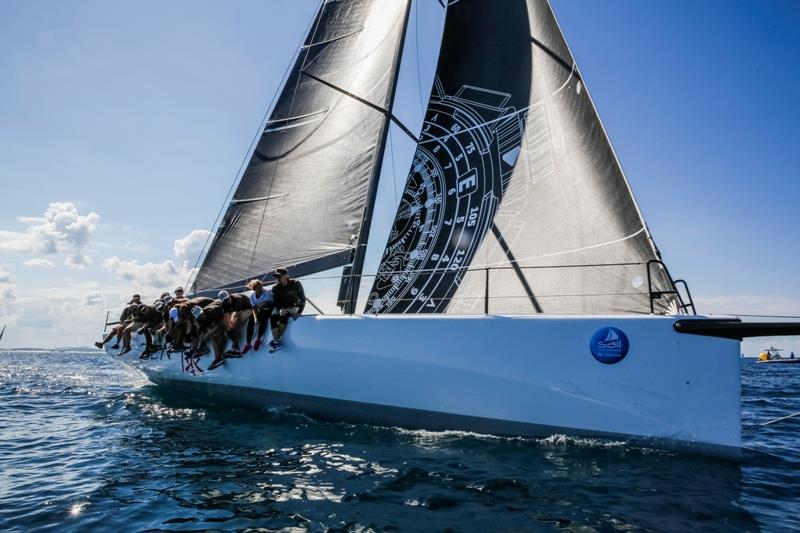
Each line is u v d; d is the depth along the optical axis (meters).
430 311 7.13
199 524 3.40
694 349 4.89
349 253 8.17
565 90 6.85
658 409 4.93
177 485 4.23
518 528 3.28
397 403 5.97
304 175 9.19
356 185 8.52
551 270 6.35
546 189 6.66
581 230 6.24
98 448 5.66
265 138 9.96
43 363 35.31
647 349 5.02
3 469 4.89
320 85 9.65
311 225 8.82
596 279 6.01
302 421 6.71
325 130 9.23
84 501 3.89
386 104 8.53
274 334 6.82
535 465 4.59
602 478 4.25
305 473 4.48
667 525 3.34
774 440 6.37
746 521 3.42
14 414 8.31
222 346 7.49
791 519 3.46
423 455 4.97
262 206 9.54
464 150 7.59
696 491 3.98
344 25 9.81
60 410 8.80
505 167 7.14
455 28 8.34
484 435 5.57
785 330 4.59
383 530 3.25
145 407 8.45
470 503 3.71
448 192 7.56
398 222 7.91
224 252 9.76
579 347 5.25
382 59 8.96
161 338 8.77
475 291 6.85
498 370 5.52
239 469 4.66
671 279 5.52
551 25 7.27
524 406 5.38
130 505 3.79
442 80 8.23
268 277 9.04
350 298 7.54
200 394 8.27
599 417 5.11
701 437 4.79
